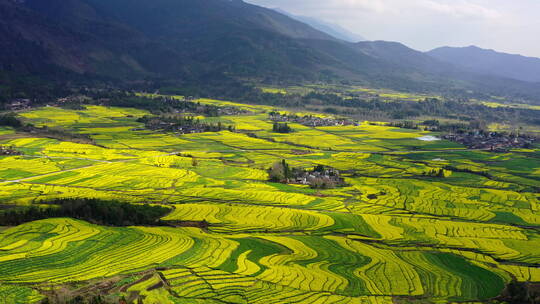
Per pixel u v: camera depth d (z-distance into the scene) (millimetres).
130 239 131250
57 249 120812
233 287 102625
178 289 100500
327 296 100688
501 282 113000
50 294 95500
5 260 112562
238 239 136375
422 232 149500
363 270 116812
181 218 155250
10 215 143500
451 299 103688
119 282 102625
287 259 122188
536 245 139750
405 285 109062
